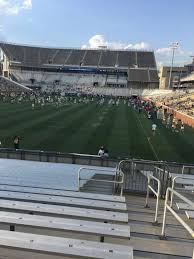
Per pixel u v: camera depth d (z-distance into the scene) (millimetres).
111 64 145875
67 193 7367
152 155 26953
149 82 138500
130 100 105625
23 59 146000
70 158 16922
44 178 10977
